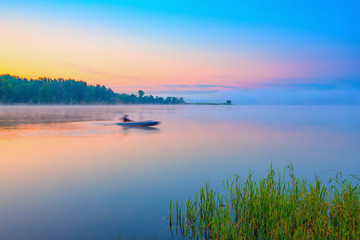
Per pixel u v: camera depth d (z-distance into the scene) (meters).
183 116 84.75
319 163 18.39
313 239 6.44
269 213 7.28
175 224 8.42
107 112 108.06
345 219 6.80
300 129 42.25
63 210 9.71
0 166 16.61
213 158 19.80
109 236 7.77
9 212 9.52
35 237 7.73
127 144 26.36
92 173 15.06
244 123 55.03
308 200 7.79
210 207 8.28
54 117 70.75
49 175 14.52
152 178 14.19
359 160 19.33
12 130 38.41
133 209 9.80
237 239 6.86
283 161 18.95
